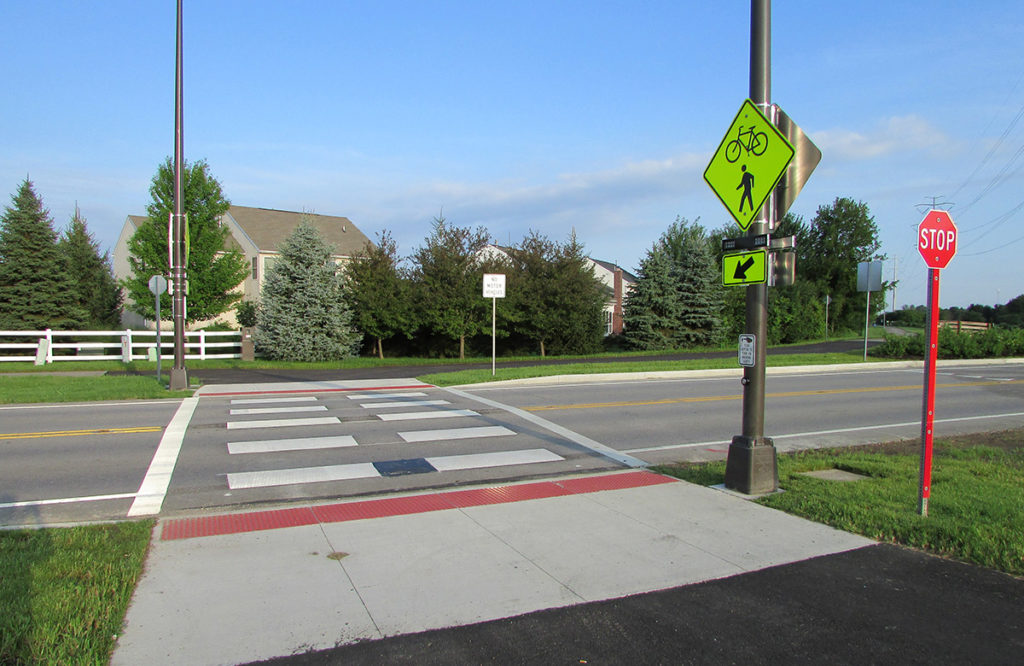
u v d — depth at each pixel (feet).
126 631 12.48
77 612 12.96
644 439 34.32
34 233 98.48
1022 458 28.40
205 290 105.50
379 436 33.86
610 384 59.11
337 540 17.94
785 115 22.31
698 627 12.82
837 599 14.11
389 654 11.73
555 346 98.73
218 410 42.01
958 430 38.06
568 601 13.98
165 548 17.26
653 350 109.70
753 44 22.41
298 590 14.51
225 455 29.22
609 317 156.76
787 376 69.77
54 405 43.45
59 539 17.48
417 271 87.81
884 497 21.40
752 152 22.08
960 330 103.24
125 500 22.36
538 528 18.95
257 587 14.66
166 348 83.25
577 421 39.22
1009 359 93.35
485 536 18.24
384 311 84.33
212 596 14.15
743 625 12.91
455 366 75.31
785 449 32.14
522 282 92.99
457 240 88.79
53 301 98.43
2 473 25.86
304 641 12.19
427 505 21.54
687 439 34.45
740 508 20.89
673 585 14.83
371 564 16.11
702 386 57.72
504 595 14.29
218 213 106.52
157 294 56.34
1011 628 12.79
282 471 26.50
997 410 46.62
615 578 15.23
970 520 18.70
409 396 49.98
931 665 11.42
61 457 28.58
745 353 23.03
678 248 116.26
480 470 27.04
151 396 47.14
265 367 71.82
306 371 68.59
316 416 39.91
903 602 13.96
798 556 16.63
